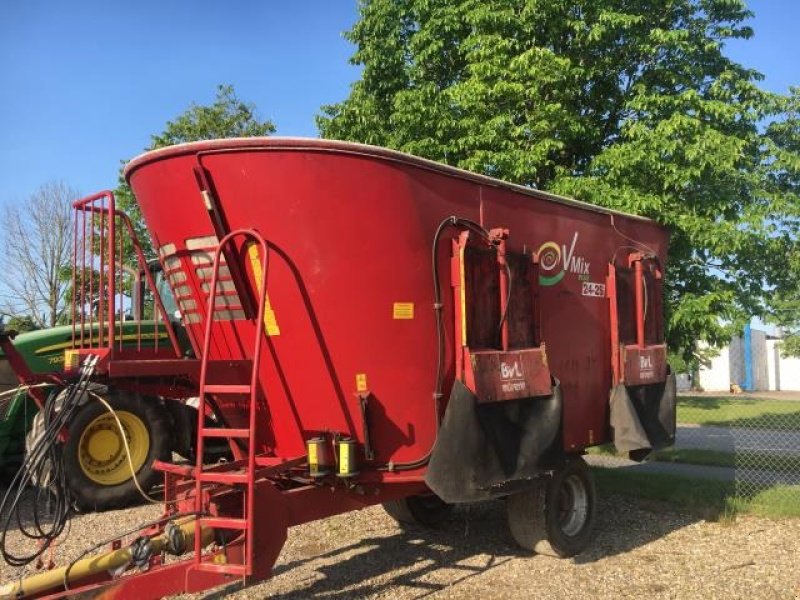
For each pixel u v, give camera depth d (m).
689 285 9.81
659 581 5.69
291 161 4.62
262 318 4.38
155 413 8.23
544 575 5.81
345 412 4.93
